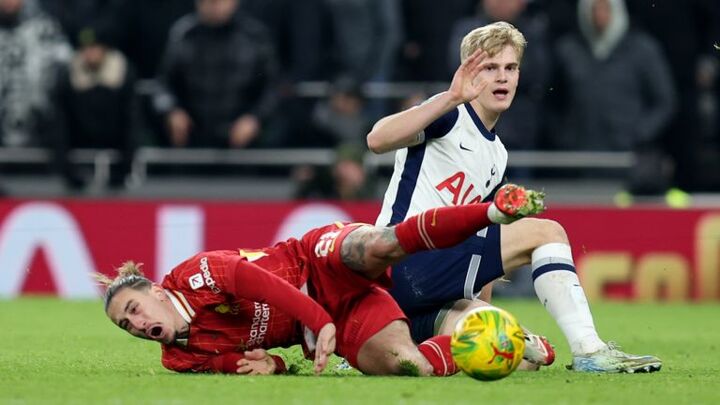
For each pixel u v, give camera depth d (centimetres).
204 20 5059
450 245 1989
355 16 5241
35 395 1838
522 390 1909
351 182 4875
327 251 2120
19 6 5194
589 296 4775
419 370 2086
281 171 5453
